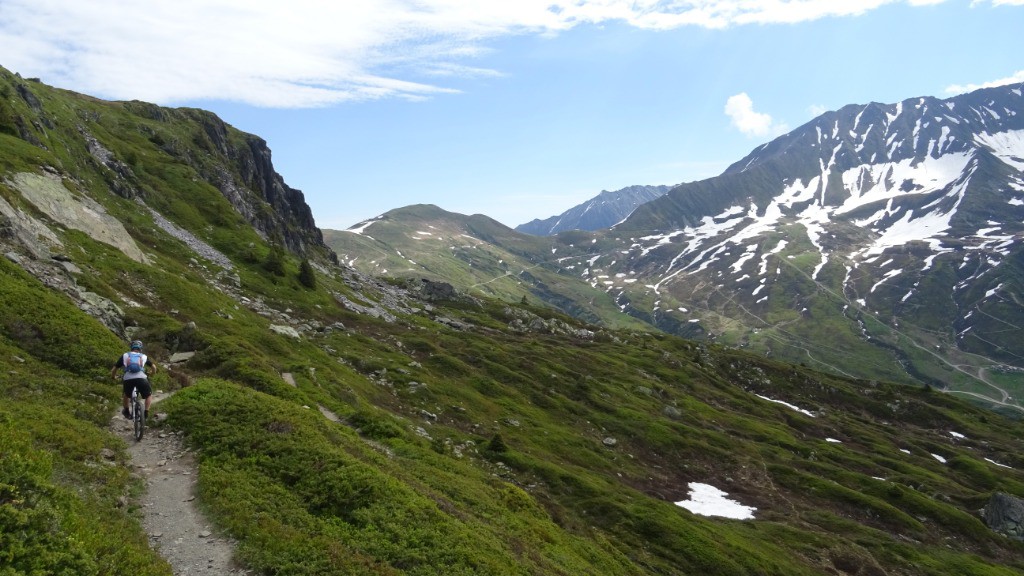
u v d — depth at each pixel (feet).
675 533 200.13
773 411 499.51
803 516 281.74
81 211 215.31
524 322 602.85
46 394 78.69
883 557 245.86
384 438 134.31
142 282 200.13
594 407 360.28
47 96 385.29
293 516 59.62
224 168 511.40
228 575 47.91
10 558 34.35
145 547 47.39
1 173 188.96
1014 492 385.91
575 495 211.61
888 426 538.47
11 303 100.01
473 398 284.20
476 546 68.23
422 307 529.86
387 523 63.57
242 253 356.18
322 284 409.49
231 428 78.69
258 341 205.16
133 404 75.72
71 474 55.62
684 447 335.26
